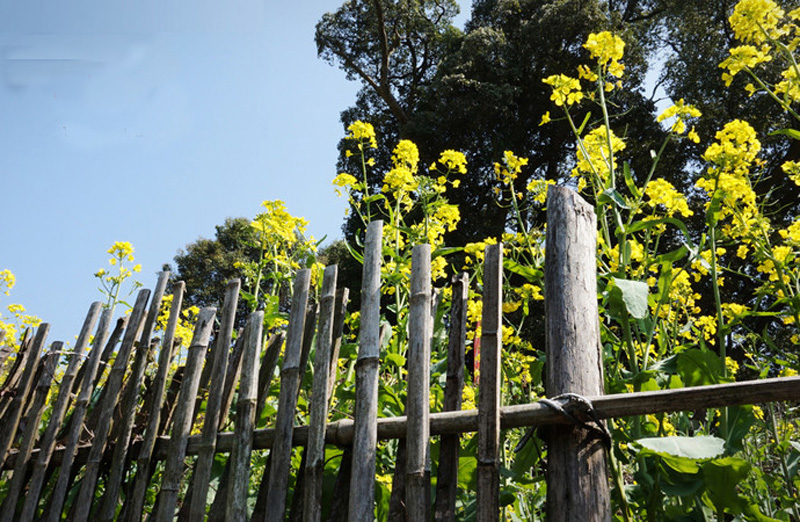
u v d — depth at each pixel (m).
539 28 15.30
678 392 1.61
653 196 2.90
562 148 15.84
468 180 15.33
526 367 3.50
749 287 10.74
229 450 2.27
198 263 23.64
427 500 1.79
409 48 20.50
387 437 1.96
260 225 4.43
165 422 2.51
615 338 2.57
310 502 1.96
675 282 3.32
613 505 2.23
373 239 2.14
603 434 1.69
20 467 2.76
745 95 13.65
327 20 20.47
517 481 2.36
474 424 1.81
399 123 18.31
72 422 2.67
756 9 3.31
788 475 2.76
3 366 3.21
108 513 2.40
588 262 1.92
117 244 4.82
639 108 14.58
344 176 4.29
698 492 2.04
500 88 15.01
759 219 3.04
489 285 1.88
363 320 2.05
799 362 2.87
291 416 2.13
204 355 2.45
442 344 3.46
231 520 2.10
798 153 13.02
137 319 2.69
